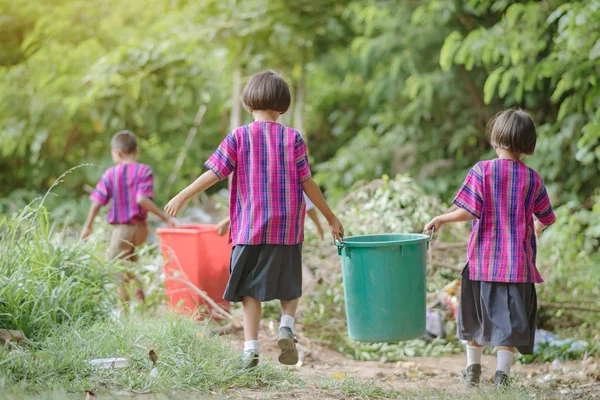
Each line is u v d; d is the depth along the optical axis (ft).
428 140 42.22
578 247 30.09
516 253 15.51
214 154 15.69
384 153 41.86
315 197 15.85
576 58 26.68
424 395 14.65
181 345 15.71
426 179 39.63
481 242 15.80
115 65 39.19
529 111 38.83
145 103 40.68
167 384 13.53
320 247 25.18
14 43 45.50
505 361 15.44
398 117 44.24
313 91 50.08
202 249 21.97
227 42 39.27
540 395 14.92
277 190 15.47
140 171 24.43
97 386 13.16
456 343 22.65
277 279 15.42
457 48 33.88
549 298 24.50
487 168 15.92
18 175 43.01
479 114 40.78
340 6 41.45
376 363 20.26
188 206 41.34
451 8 36.58
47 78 39.70
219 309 21.17
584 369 18.66
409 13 40.40
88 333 16.21
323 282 23.88
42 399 11.53
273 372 15.66
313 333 22.33
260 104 15.99
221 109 45.80
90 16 44.01
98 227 30.48
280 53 39.75
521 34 31.19
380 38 40.27
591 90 27.73
